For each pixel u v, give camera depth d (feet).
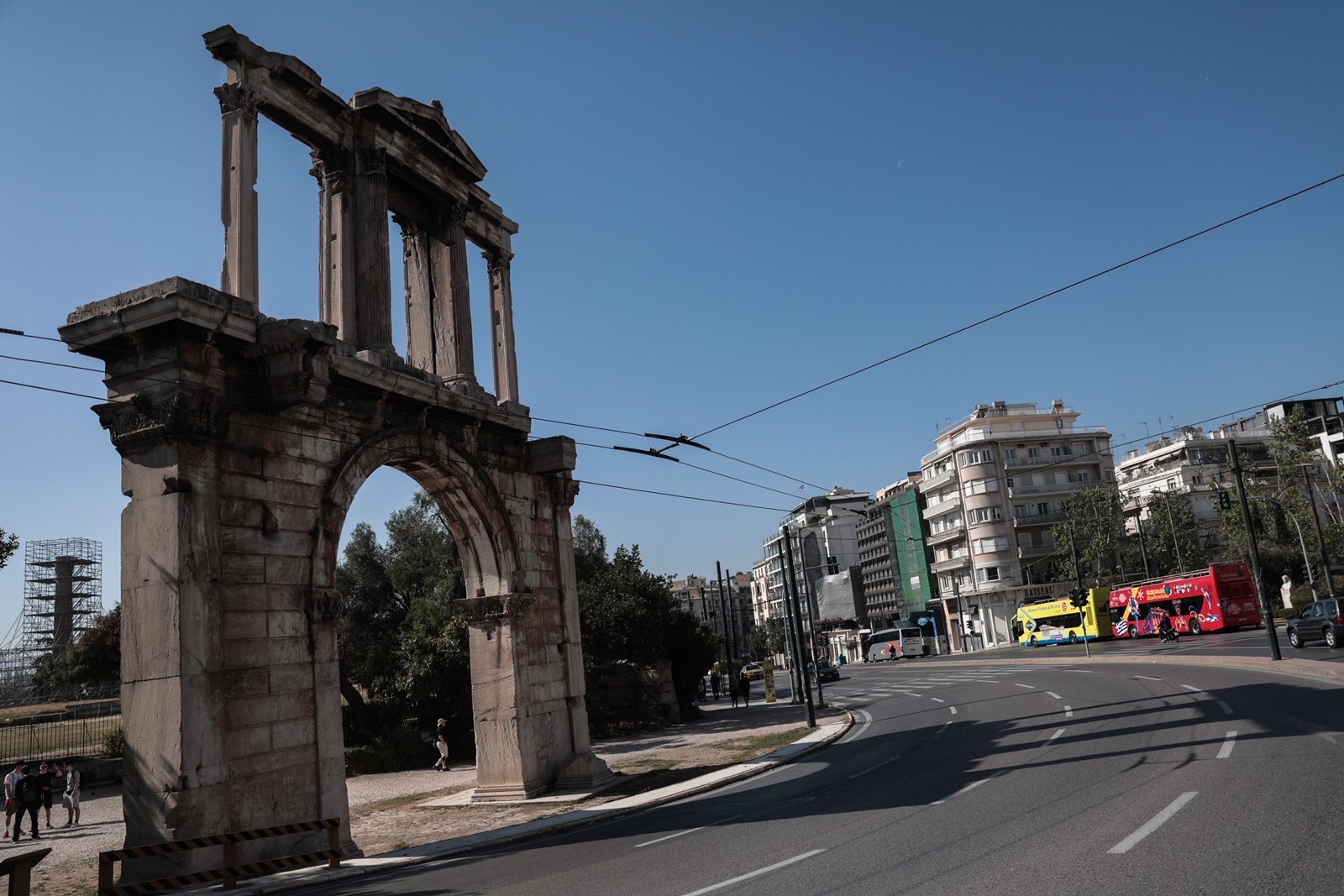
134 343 44.80
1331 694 60.34
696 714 143.64
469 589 69.72
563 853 41.29
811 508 436.76
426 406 62.34
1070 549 237.25
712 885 28.81
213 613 44.19
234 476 46.96
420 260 72.64
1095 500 245.04
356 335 60.08
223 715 43.91
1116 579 241.96
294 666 48.55
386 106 62.69
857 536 423.23
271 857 44.86
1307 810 29.73
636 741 109.81
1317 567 206.80
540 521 74.38
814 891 26.40
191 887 39.63
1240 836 27.17
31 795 72.84
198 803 41.63
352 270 60.85
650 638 131.64
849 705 127.54
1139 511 264.52
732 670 184.85
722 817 46.39
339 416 54.85
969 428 292.81
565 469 74.28
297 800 47.01
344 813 49.06
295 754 47.47
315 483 52.19
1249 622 160.25
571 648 74.13
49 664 230.68
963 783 45.37
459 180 72.95
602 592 134.92
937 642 308.60
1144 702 70.64
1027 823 32.96
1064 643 209.87
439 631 114.32
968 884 25.11
